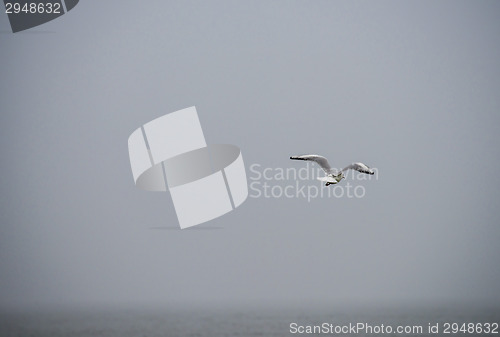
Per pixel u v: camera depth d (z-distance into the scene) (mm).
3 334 42781
